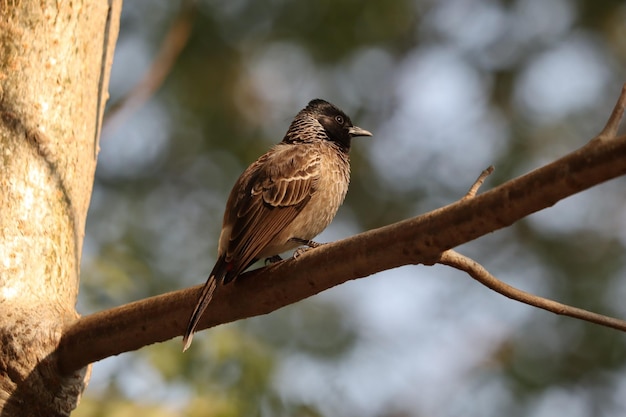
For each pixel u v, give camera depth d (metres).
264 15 15.57
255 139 15.62
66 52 6.61
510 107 16.70
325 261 5.71
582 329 14.64
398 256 5.48
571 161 4.80
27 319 6.00
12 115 6.36
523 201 4.98
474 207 5.14
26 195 6.25
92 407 8.74
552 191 4.89
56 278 6.24
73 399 6.13
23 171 6.29
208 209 15.19
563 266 15.55
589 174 4.77
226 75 15.56
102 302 10.71
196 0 15.25
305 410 10.65
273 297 5.96
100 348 6.02
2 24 6.51
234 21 15.47
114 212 14.83
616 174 4.73
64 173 6.45
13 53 6.48
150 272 13.12
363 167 16.44
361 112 16.62
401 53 17.00
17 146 6.32
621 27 16.45
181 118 15.63
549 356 14.61
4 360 5.91
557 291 15.21
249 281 5.99
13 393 5.90
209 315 6.17
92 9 6.82
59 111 6.51
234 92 15.65
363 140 16.55
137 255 13.60
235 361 9.81
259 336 13.32
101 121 6.97
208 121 15.65
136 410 8.77
